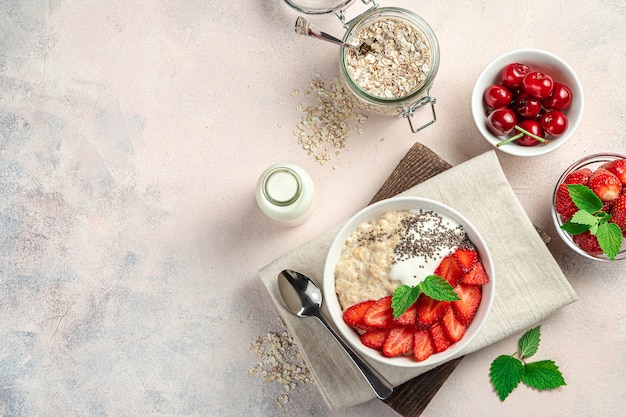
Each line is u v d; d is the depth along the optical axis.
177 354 0.97
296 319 0.91
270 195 0.89
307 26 0.89
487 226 0.89
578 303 0.92
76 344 0.98
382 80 0.91
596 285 0.92
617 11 0.93
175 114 0.97
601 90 0.93
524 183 0.94
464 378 0.93
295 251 0.91
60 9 0.97
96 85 0.97
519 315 0.88
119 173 0.97
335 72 0.96
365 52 0.92
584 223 0.83
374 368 0.89
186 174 0.97
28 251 0.98
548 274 0.88
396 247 0.82
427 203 0.82
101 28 0.97
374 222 0.84
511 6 0.94
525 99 0.89
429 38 0.90
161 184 0.97
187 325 0.97
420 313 0.80
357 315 0.81
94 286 0.97
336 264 0.83
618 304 0.92
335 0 0.93
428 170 0.92
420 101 0.91
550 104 0.89
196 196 0.97
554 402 0.92
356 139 0.96
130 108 0.97
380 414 0.94
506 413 0.93
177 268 0.97
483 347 0.88
